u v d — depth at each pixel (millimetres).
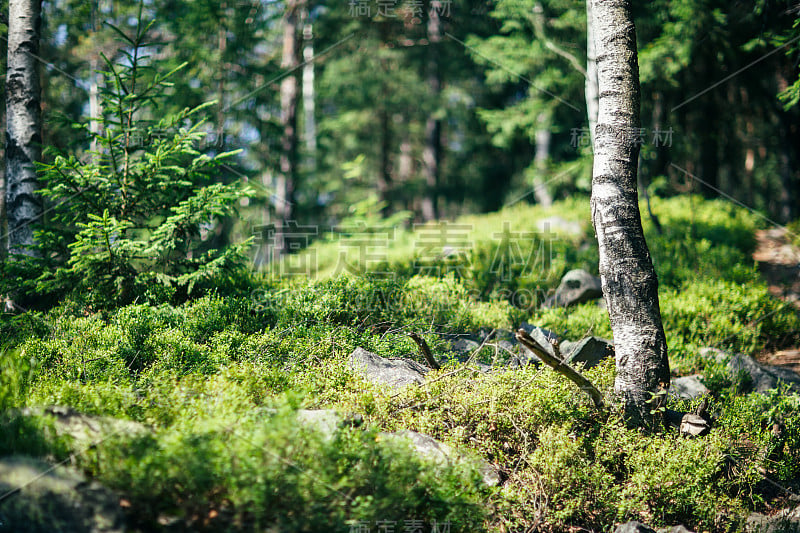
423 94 23047
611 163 5379
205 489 3271
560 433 4676
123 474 3264
